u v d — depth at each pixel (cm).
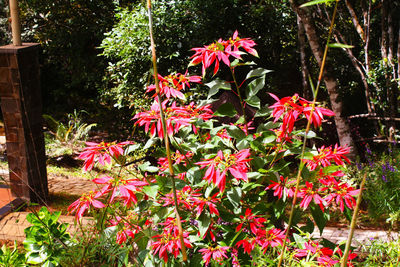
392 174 498
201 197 220
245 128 250
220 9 708
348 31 780
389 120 682
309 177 227
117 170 629
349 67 830
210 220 219
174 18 692
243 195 250
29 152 484
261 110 235
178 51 700
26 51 475
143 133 823
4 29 942
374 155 659
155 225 244
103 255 280
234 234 230
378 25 793
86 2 893
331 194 223
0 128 870
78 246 293
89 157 214
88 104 1054
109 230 247
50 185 575
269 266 212
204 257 218
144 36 683
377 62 704
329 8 721
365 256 307
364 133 815
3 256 283
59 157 752
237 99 496
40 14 948
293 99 204
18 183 488
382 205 454
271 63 800
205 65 215
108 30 902
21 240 388
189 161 242
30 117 481
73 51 943
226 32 720
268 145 244
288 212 389
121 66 734
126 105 766
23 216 448
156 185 215
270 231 221
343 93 827
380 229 429
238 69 752
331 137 756
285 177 232
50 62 1014
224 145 255
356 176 505
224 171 198
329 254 207
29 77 482
